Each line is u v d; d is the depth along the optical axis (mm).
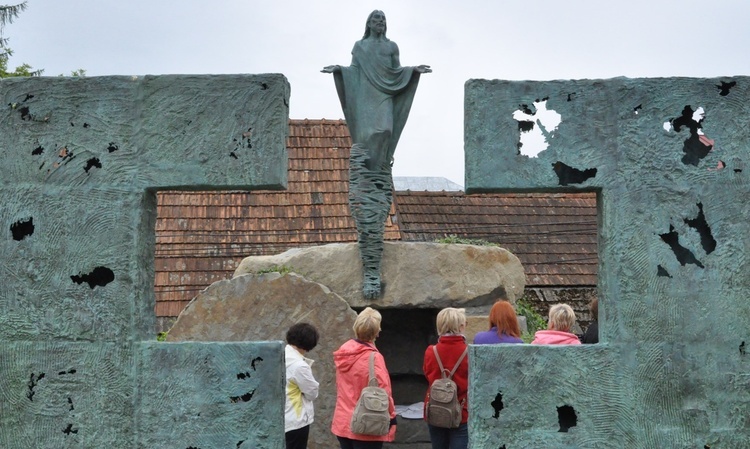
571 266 14148
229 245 12984
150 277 5484
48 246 5344
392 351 10484
